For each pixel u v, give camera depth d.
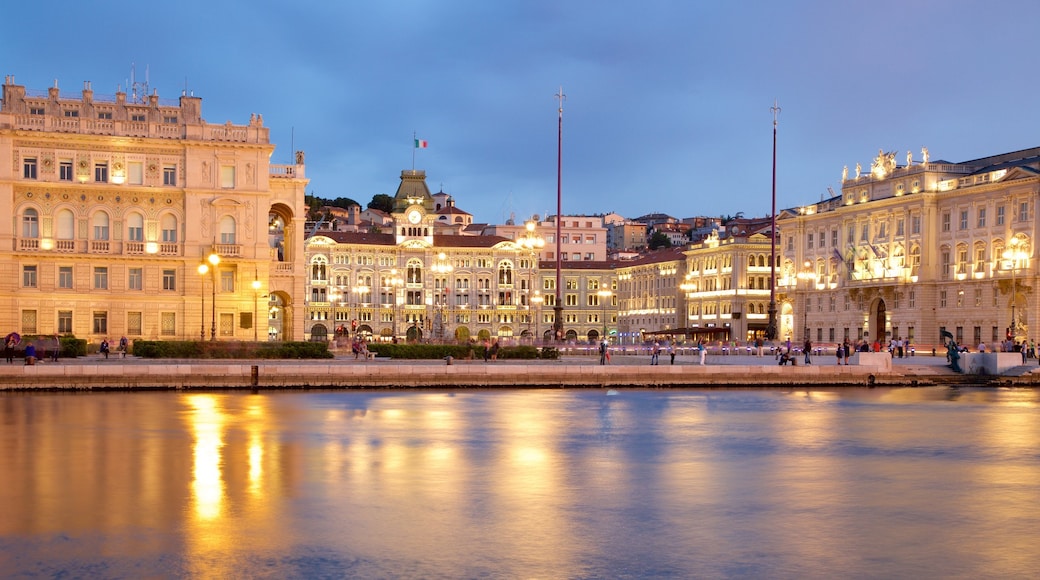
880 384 86.94
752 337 183.75
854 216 159.88
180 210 106.06
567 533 26.80
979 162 150.25
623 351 116.44
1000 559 24.59
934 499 31.77
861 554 24.97
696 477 35.59
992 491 33.22
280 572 23.00
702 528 27.53
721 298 190.12
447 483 33.75
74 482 33.19
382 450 41.25
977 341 135.25
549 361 97.31
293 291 116.50
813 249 171.62
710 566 23.81
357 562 23.83
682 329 164.25
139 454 39.38
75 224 103.44
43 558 23.94
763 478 35.47
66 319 103.06
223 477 34.41
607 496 31.84
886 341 150.75
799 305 173.62
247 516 28.38
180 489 32.12
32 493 31.33
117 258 103.94
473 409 59.97
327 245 191.00
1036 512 29.88
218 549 24.88
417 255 196.62
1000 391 80.38
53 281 102.69
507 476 35.31
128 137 104.12
